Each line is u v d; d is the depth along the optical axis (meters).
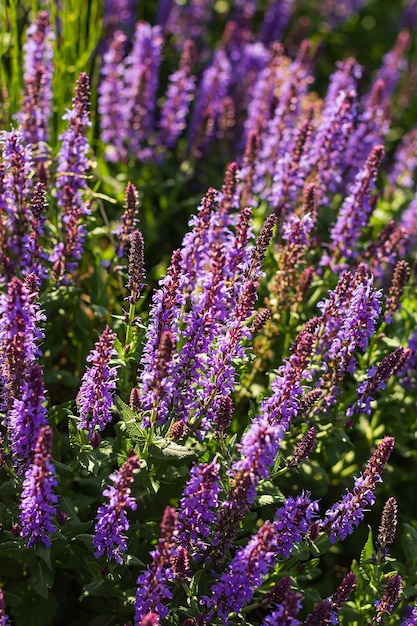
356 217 1.42
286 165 1.44
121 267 1.38
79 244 1.36
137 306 1.43
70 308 1.42
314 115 1.57
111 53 1.60
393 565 1.34
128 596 1.25
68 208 1.36
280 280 1.38
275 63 1.68
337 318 1.31
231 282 1.28
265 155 1.55
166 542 1.12
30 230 1.36
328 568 1.43
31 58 1.46
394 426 1.47
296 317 1.40
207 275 1.22
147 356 1.22
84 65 1.66
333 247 1.44
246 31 1.93
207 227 1.30
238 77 1.85
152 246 1.69
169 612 1.21
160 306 1.21
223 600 1.18
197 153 1.71
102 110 1.62
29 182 1.34
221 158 1.77
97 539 1.18
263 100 1.68
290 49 2.18
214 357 1.22
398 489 1.50
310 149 1.52
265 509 1.37
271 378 1.36
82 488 1.36
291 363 1.21
